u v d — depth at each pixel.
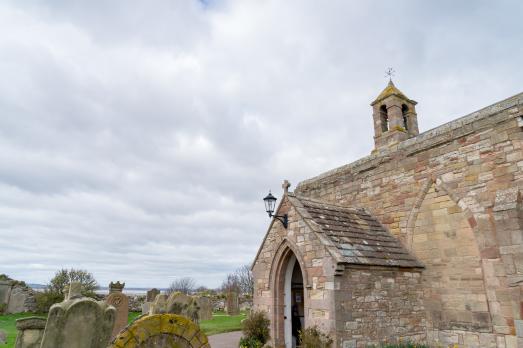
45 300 25.30
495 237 9.91
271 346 10.55
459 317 10.35
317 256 9.87
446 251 11.10
